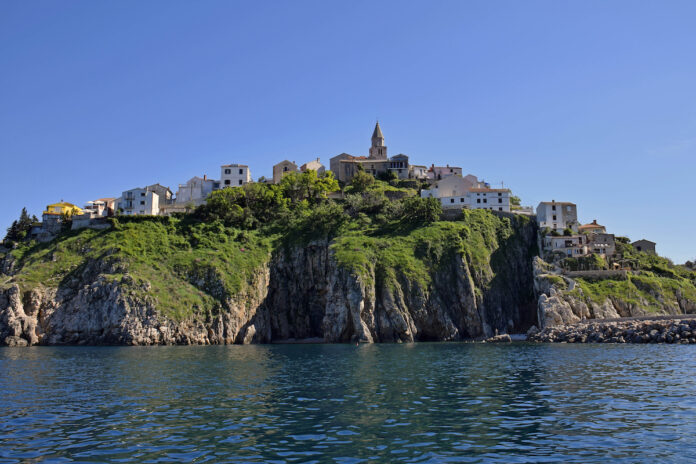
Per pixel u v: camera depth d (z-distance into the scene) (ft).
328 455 86.58
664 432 99.45
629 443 92.07
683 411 117.60
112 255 442.09
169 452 88.74
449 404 130.11
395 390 153.99
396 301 428.15
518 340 409.90
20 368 219.82
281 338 462.19
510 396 140.56
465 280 459.73
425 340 435.53
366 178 628.28
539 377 177.88
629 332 337.72
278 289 476.95
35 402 136.67
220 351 320.29
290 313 474.90
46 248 477.77
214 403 134.00
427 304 436.35
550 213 560.20
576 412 118.32
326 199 582.35
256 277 457.27
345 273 431.43
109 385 168.55
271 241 505.66
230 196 555.28
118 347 359.66
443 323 434.30
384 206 558.15
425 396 142.51
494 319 464.65
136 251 455.63
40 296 410.11
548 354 264.72
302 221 527.81
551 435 98.27
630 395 138.62
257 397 143.02
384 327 418.10
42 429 105.60
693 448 88.48
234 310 422.82
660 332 327.47
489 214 548.31
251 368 217.97
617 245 539.70
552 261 508.53
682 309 425.28
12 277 429.38
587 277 446.60
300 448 90.74
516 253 530.27
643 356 239.50
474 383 166.30
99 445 93.25
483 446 91.25
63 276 433.48
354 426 107.04
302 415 118.11
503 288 488.44
